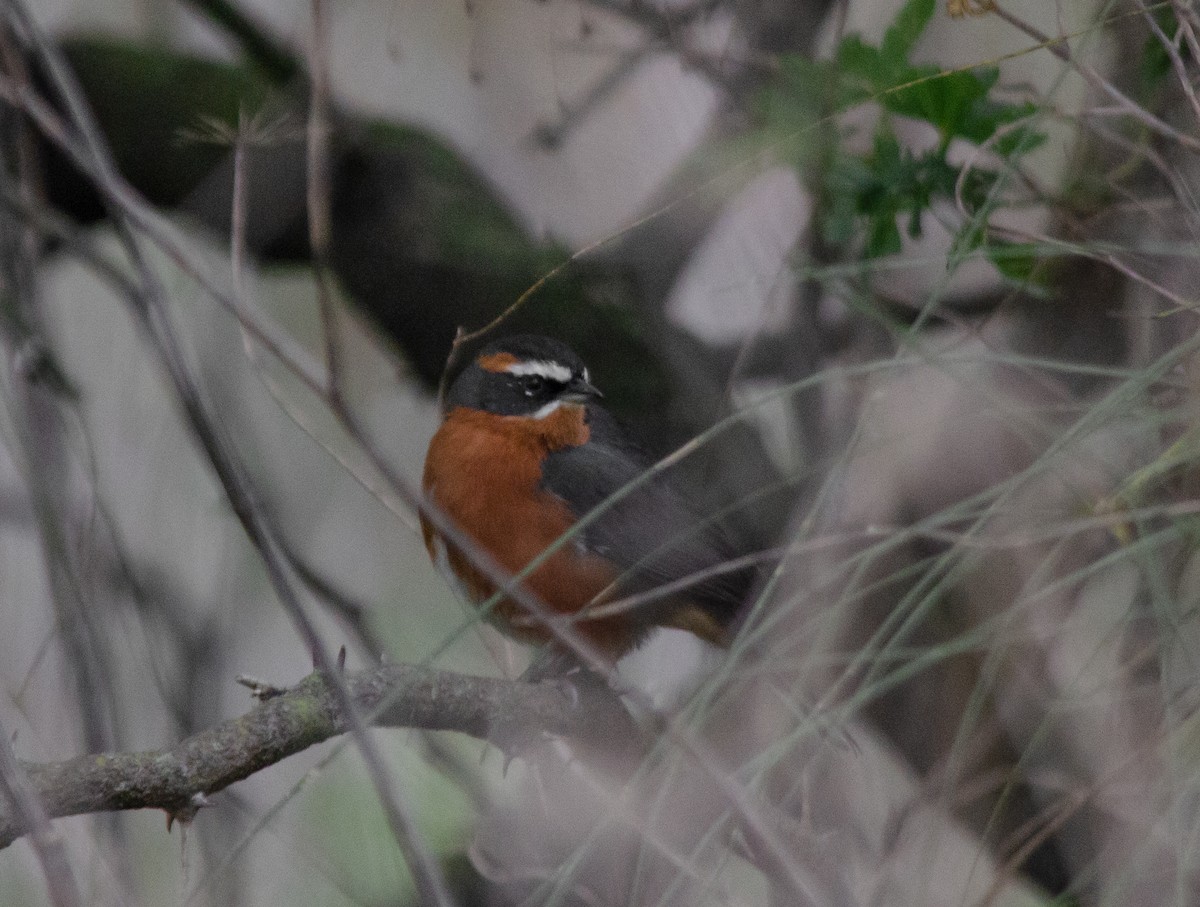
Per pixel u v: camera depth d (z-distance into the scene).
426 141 12.69
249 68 12.55
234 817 10.48
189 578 11.77
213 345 12.26
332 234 12.41
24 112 10.51
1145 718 7.88
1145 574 7.61
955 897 8.28
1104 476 8.58
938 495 9.62
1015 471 9.55
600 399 12.14
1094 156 9.76
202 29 13.52
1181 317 8.66
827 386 10.32
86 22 13.12
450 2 14.21
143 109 12.21
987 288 10.39
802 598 7.58
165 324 7.41
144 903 10.55
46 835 6.35
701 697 7.23
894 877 7.81
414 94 13.80
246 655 11.72
